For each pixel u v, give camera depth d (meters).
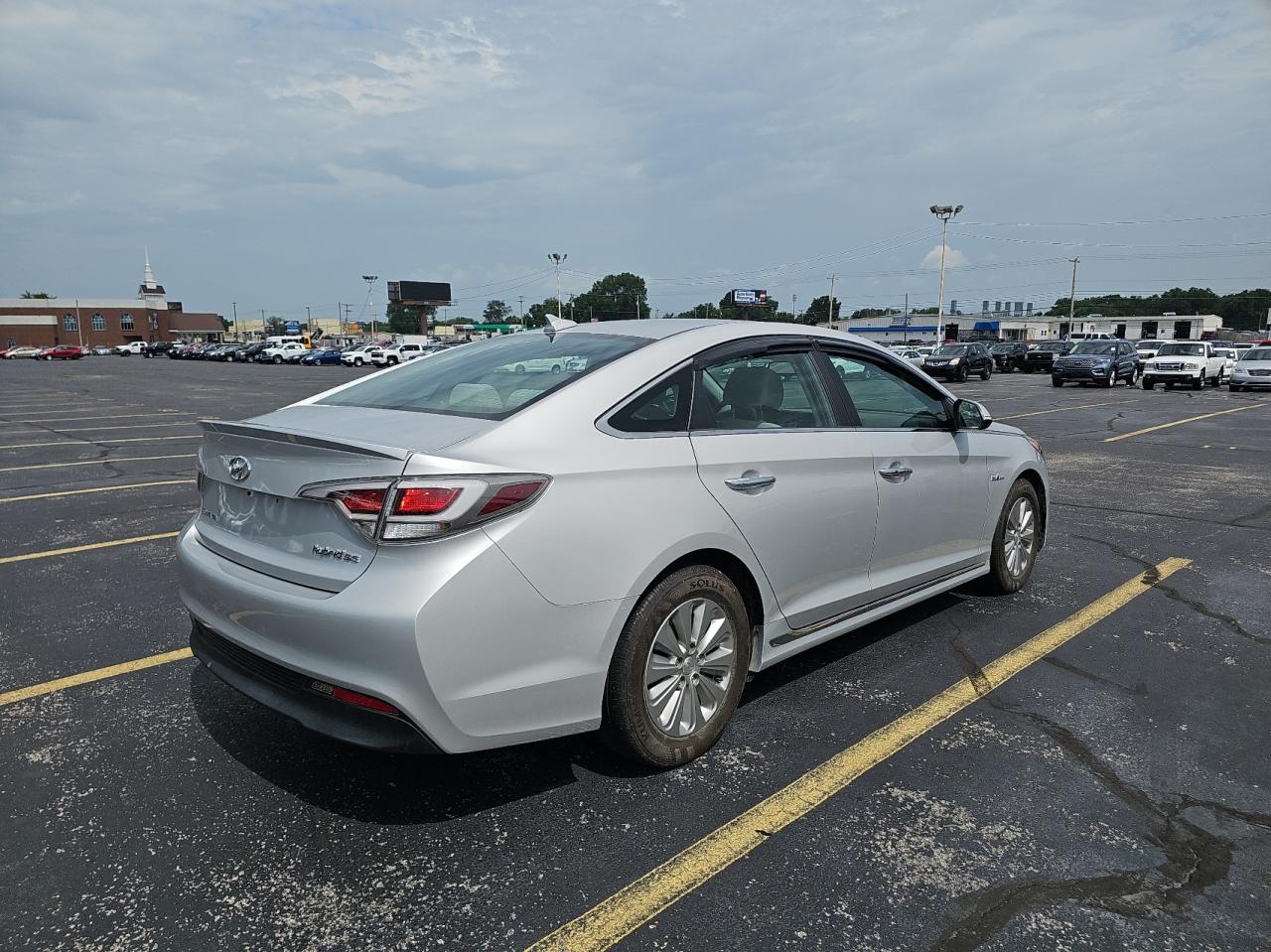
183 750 3.21
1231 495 8.55
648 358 3.15
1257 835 2.71
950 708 3.61
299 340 72.31
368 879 2.47
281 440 2.67
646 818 2.79
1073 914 2.34
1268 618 4.75
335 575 2.53
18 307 103.88
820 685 3.83
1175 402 22.50
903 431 4.08
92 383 31.78
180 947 2.19
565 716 2.71
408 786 2.97
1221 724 3.48
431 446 2.59
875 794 2.94
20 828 2.70
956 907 2.36
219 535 3.04
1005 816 2.81
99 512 7.45
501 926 2.28
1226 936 2.26
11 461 10.71
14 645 4.25
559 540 2.61
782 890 2.43
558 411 2.82
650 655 2.93
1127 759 3.18
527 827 2.73
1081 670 4.02
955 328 95.56
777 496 3.30
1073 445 12.83
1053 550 6.27
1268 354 27.83
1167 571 5.71
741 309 110.62
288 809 2.83
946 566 4.43
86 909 2.33
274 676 2.70
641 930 2.26
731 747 3.26
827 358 3.83
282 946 2.20
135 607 4.84
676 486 2.94
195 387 29.23
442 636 2.40
